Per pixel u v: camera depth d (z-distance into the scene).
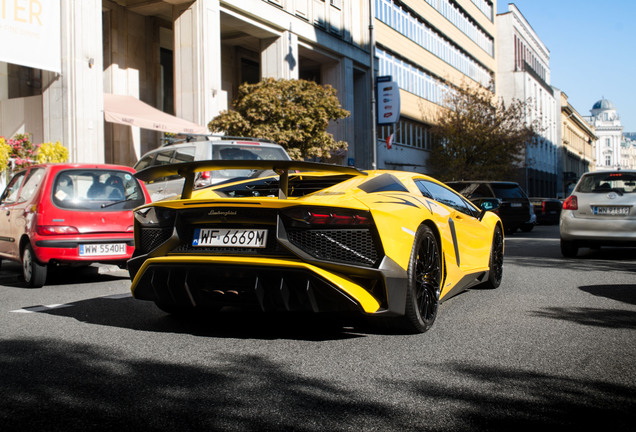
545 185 71.75
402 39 36.09
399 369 3.39
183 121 17.42
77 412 2.69
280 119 17.55
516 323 4.66
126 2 19.56
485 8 55.59
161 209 4.27
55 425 2.53
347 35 27.72
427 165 40.03
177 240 4.16
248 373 3.29
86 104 14.80
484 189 18.50
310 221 3.81
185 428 2.50
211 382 3.13
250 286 3.86
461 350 3.82
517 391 3.01
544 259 9.76
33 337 4.15
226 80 24.73
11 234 7.59
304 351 3.78
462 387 3.07
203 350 3.79
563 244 10.10
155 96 21.11
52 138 14.80
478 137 35.66
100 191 7.37
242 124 17.08
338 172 4.17
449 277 5.04
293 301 3.87
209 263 3.91
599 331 4.38
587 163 112.81
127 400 2.84
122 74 19.75
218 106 19.03
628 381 3.19
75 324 4.60
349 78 27.98
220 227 4.08
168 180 9.44
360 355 3.68
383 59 33.69
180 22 18.70
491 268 6.39
